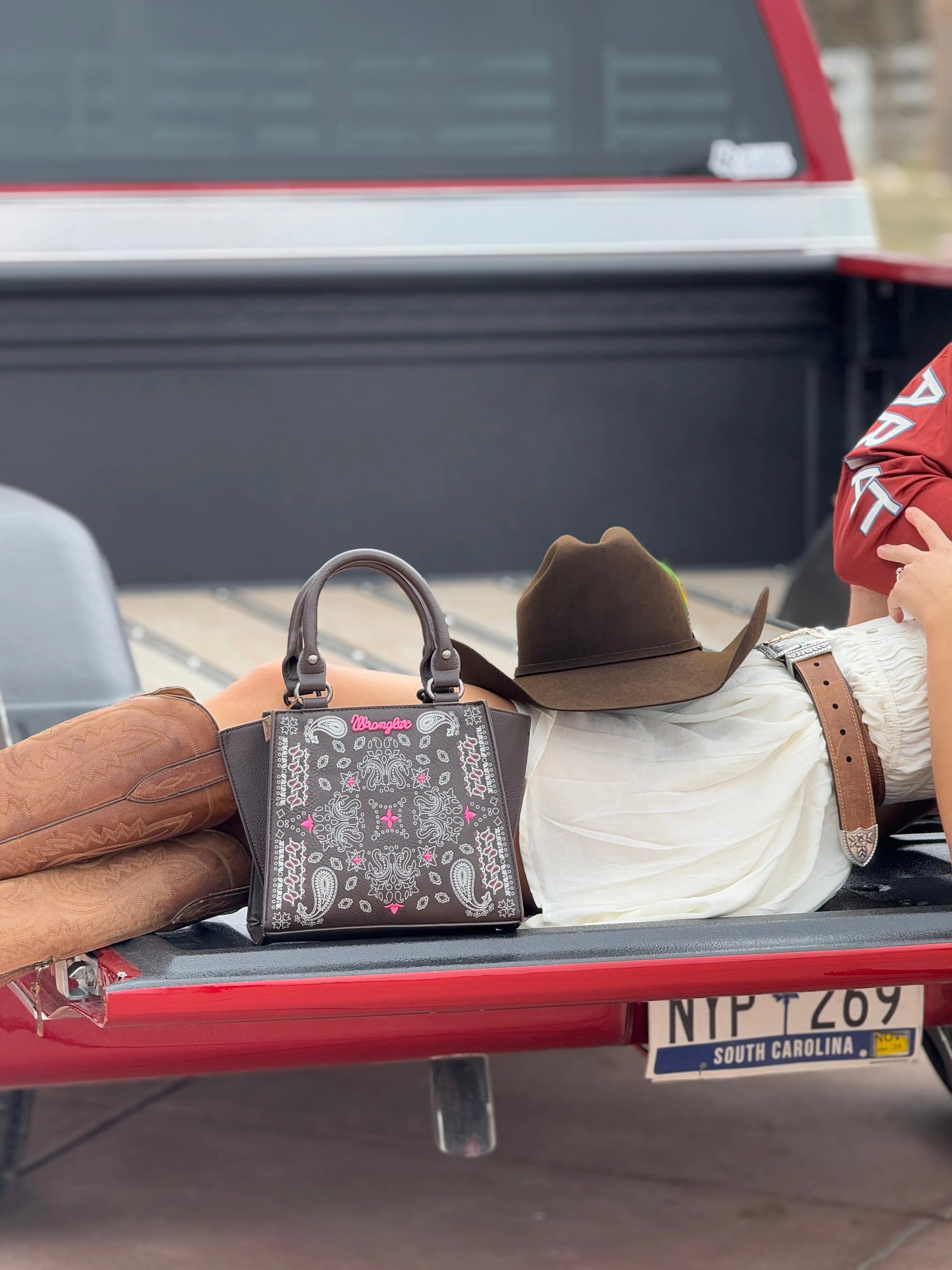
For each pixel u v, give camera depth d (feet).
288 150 16.90
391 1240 11.58
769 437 18.13
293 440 17.29
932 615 9.82
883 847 11.39
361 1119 13.60
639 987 8.85
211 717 9.45
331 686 9.63
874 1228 11.62
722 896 9.69
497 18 17.21
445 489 17.67
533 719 10.06
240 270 16.62
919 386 10.53
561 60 17.37
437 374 17.46
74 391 16.78
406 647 15.10
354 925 8.86
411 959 8.68
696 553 18.22
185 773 9.31
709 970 8.89
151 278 16.47
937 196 51.70
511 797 9.41
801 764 10.07
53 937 8.78
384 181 17.11
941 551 9.97
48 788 9.09
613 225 17.33
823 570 14.93
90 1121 13.55
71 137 16.51
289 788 8.95
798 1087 14.02
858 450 10.52
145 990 8.36
